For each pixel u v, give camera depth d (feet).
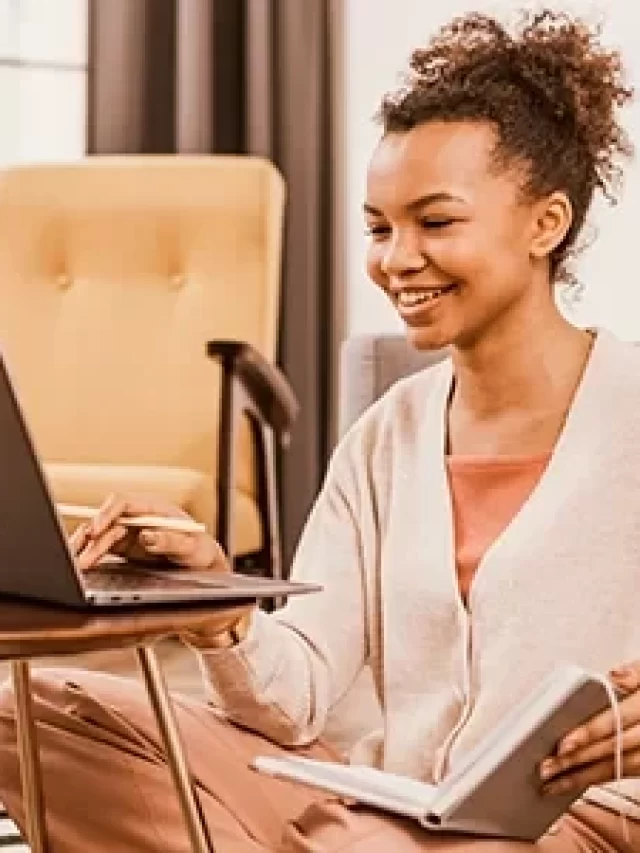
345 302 14.49
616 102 5.28
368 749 5.26
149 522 4.65
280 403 11.43
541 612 4.84
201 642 4.98
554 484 4.92
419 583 5.05
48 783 5.16
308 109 14.51
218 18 14.62
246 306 12.60
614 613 4.83
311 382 14.52
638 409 4.93
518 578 4.86
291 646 5.19
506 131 4.89
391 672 5.13
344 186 14.49
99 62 14.33
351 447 5.47
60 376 12.90
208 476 11.49
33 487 3.93
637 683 4.26
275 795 5.18
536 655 4.83
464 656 4.92
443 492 5.11
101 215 13.00
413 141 4.90
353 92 14.28
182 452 12.59
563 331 5.12
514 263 4.94
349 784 4.43
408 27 13.26
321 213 14.61
